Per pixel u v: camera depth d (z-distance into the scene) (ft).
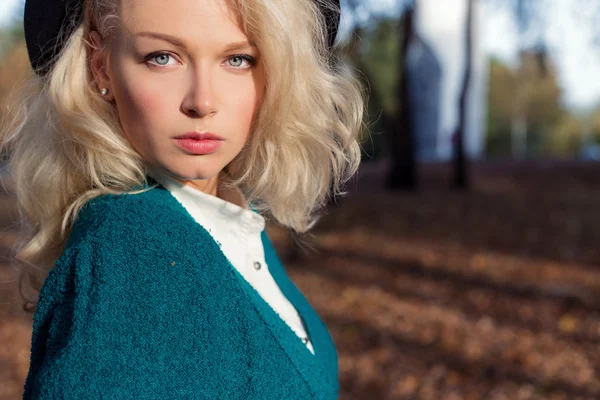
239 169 2.50
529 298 12.00
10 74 27.53
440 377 8.93
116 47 2.05
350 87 2.58
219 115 2.06
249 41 2.09
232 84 2.10
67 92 2.14
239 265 2.33
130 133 2.08
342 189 2.73
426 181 29.73
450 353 9.68
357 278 13.83
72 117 2.10
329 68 2.53
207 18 2.00
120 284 1.88
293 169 2.43
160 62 2.02
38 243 2.28
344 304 12.18
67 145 2.19
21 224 2.52
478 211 20.98
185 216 2.07
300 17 2.30
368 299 12.39
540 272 13.64
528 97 86.22
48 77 2.23
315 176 2.54
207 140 2.05
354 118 2.60
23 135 2.30
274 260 2.80
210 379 1.90
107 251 1.91
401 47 25.50
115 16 2.03
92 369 1.77
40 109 2.26
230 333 1.97
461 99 26.81
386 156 32.07
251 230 2.35
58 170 2.23
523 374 8.94
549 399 8.16
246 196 2.61
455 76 53.06
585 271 13.43
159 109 2.01
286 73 2.15
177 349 1.88
